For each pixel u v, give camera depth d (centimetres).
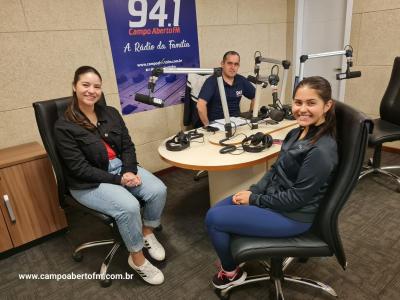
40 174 209
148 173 195
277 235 130
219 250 143
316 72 382
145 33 281
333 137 121
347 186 112
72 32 243
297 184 123
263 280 162
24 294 175
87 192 170
